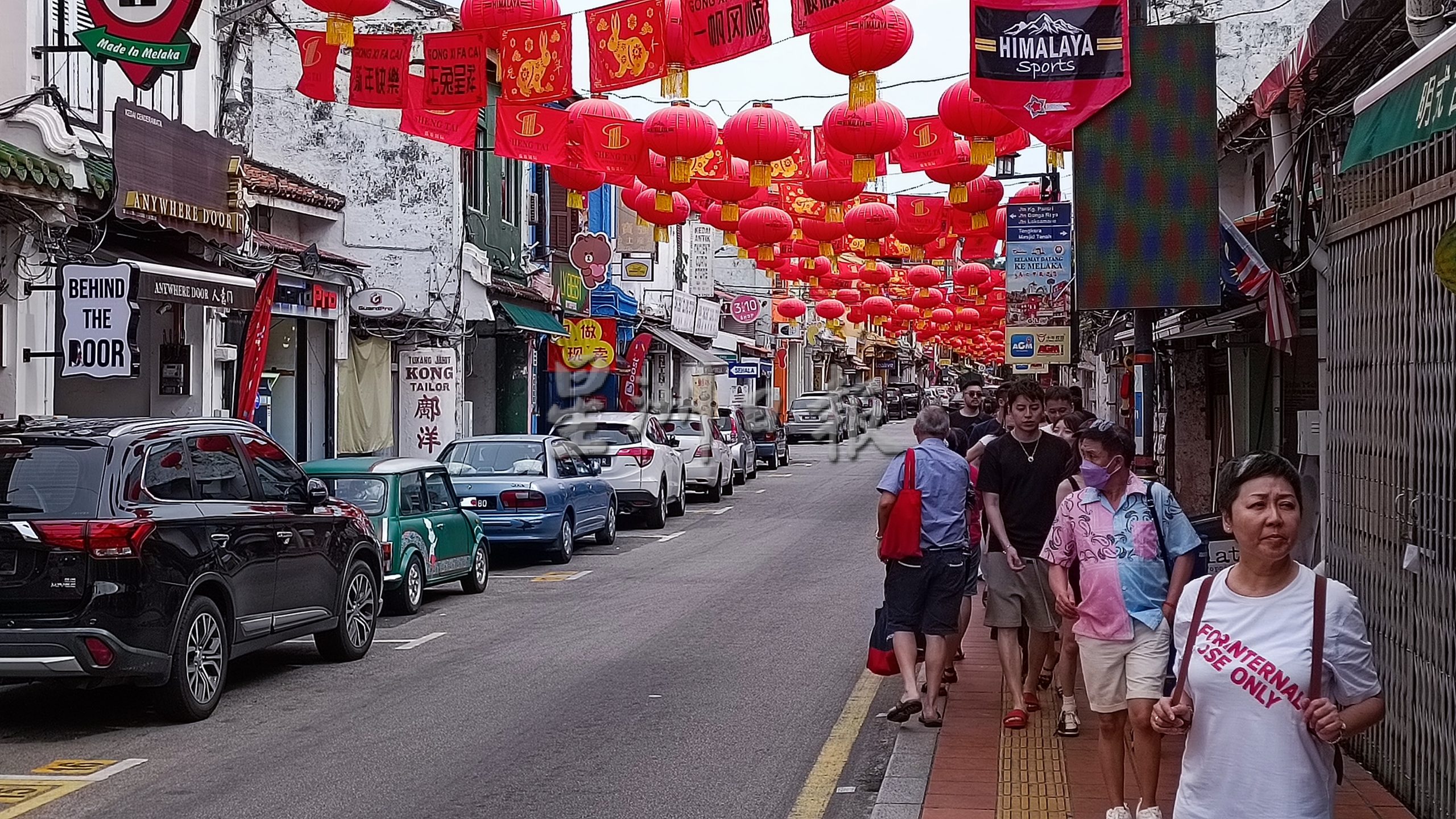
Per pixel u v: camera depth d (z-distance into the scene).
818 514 25.92
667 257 44.66
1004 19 9.15
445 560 14.90
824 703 9.70
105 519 8.49
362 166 26.77
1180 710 4.14
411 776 7.73
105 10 12.31
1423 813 6.46
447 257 26.91
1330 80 9.30
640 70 10.73
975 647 11.95
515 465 18.80
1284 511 4.04
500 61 11.70
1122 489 6.88
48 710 9.54
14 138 13.87
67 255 13.98
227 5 21.20
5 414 13.93
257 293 15.92
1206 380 21.03
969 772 7.69
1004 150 13.28
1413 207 6.57
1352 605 4.04
